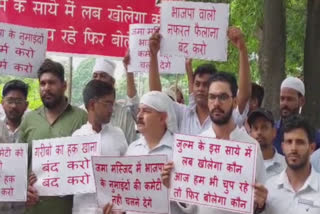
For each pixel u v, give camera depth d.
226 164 4.21
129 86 5.98
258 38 12.18
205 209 4.32
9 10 6.41
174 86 7.41
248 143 4.18
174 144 4.31
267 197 4.17
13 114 5.38
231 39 5.13
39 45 5.64
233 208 4.18
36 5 6.46
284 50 8.84
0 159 4.71
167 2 5.37
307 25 8.80
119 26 6.62
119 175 4.43
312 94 8.69
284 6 9.16
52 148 4.70
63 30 6.53
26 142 4.93
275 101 8.70
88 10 6.56
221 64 12.67
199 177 4.25
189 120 5.15
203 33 5.33
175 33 5.36
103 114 4.69
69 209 4.82
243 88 5.02
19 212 4.98
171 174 4.31
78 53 6.56
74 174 4.68
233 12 12.43
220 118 4.25
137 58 6.00
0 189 4.72
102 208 4.47
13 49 5.58
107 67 5.95
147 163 4.39
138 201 4.43
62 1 6.51
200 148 4.26
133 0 6.63
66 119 4.92
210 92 4.25
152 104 4.49
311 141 4.12
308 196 4.09
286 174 4.17
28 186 4.73
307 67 8.77
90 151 4.66
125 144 4.82
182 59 6.09
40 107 5.02
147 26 5.97
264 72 8.85
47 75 4.85
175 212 4.50
